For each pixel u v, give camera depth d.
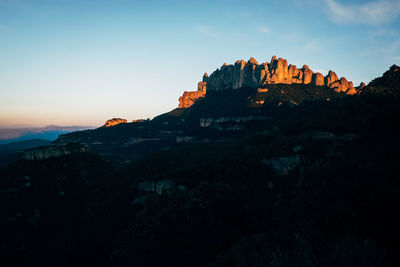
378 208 44.56
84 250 74.06
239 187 72.25
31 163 109.69
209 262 48.66
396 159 66.81
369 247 30.73
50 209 91.38
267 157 82.31
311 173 69.81
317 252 35.41
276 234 47.47
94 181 112.06
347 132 92.25
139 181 90.56
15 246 75.81
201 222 60.94
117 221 80.19
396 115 84.94
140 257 57.38
